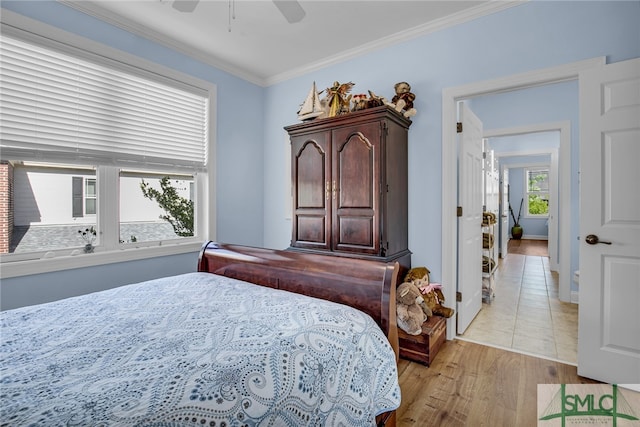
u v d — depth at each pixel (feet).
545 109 12.00
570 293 11.25
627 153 5.78
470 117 9.24
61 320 3.94
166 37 8.95
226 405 2.49
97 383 2.53
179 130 9.63
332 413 3.25
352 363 3.59
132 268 8.52
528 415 5.29
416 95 8.71
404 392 5.98
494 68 7.54
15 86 6.64
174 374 2.65
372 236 7.86
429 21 8.27
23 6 6.57
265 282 5.92
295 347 3.22
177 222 10.00
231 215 11.18
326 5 7.54
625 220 5.82
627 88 5.76
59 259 7.20
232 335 3.42
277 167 12.06
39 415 2.14
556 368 6.75
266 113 12.32
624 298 5.87
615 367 5.99
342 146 8.35
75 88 7.47
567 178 11.31
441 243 8.37
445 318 7.93
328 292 5.02
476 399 5.74
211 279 5.96
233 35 8.93
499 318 9.73
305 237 9.24
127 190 8.91
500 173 20.56
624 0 6.17
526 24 7.13
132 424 2.11
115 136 8.20
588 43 6.48
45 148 7.04
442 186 8.30
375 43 9.29
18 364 2.86
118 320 3.92
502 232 20.10
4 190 6.82
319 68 10.75
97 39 7.70
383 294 4.39
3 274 6.44
